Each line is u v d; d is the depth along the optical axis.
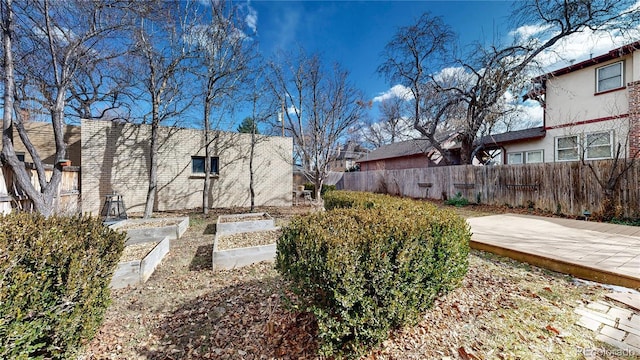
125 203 8.98
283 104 11.23
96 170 8.59
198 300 3.06
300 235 2.00
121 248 2.72
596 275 2.94
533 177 8.10
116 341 2.32
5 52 5.09
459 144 15.34
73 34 6.32
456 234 2.53
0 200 4.74
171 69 8.35
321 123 11.02
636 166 6.04
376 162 22.11
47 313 1.67
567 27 8.85
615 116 8.61
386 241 1.94
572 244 4.05
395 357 1.84
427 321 2.20
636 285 2.68
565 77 10.02
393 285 1.89
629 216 6.11
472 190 10.11
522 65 9.60
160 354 2.16
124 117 12.20
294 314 2.38
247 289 3.24
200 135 10.24
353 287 1.73
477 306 2.43
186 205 9.98
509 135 12.66
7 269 1.50
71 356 1.91
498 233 4.92
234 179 10.84
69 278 1.80
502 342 1.94
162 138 9.58
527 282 2.95
